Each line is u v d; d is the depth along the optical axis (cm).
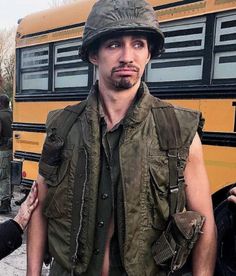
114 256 130
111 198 128
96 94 136
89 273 132
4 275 366
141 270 126
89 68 443
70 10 471
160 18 372
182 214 127
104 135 131
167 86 369
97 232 130
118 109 132
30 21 531
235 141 316
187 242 127
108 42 127
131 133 127
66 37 471
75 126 136
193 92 347
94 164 130
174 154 126
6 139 590
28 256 147
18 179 544
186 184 133
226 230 292
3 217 564
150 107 130
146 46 131
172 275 134
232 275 293
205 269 137
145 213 126
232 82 321
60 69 483
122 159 125
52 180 135
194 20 347
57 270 139
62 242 134
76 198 131
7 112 596
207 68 338
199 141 134
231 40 321
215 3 331
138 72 130
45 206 138
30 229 146
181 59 357
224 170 323
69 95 470
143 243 126
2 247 148
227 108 323
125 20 124
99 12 127
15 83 556
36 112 519
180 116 131
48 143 136
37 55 518
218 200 329
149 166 125
